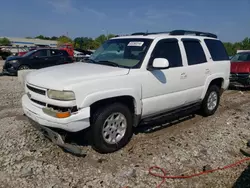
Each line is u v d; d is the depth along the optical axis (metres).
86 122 3.24
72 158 3.53
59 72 3.62
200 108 5.62
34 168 3.24
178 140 4.24
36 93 3.45
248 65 8.96
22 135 4.26
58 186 2.89
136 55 4.03
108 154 3.67
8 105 6.37
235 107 6.64
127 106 3.83
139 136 4.37
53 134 3.35
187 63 4.71
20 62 12.87
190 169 3.30
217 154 3.75
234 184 2.99
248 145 4.05
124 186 2.91
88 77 3.34
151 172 3.21
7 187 2.85
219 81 5.85
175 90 4.45
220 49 5.82
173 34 4.72
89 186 2.89
